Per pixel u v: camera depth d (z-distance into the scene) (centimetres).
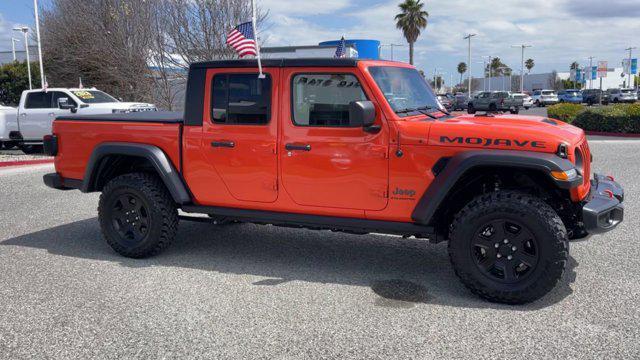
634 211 752
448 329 400
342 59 480
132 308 443
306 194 503
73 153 605
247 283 501
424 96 541
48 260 571
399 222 479
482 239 446
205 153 536
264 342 383
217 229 700
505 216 431
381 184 474
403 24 5478
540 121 481
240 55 542
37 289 486
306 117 496
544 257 424
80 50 2747
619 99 5188
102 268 545
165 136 554
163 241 564
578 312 427
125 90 2608
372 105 449
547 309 434
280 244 631
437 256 584
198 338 389
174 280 509
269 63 504
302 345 378
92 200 900
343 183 486
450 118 502
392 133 465
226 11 2286
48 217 775
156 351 371
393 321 416
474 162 431
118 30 2512
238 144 520
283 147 502
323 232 685
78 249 612
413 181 463
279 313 432
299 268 545
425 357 359
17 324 414
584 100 5403
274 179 512
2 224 732
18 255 589
